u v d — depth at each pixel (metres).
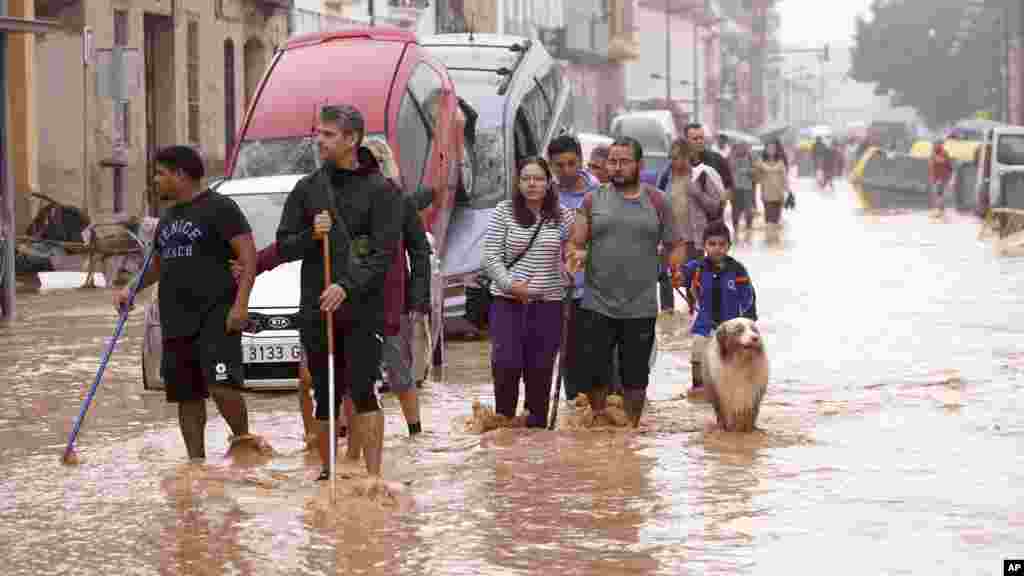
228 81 52.91
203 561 10.94
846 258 41.47
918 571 10.37
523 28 96.88
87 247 36.47
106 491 13.35
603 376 16.45
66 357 23.11
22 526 12.11
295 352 19.23
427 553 11.02
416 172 25.02
